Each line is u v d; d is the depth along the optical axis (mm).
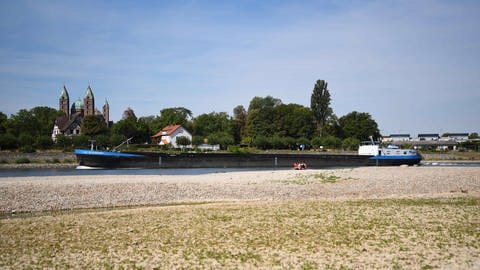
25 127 126938
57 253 15914
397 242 17125
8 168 68812
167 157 72688
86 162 67938
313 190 36406
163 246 16766
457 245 16656
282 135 145250
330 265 14242
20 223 21578
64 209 27547
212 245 16859
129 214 24141
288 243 17062
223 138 131375
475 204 27438
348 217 22453
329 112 160625
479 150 153250
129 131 132750
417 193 35938
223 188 36594
